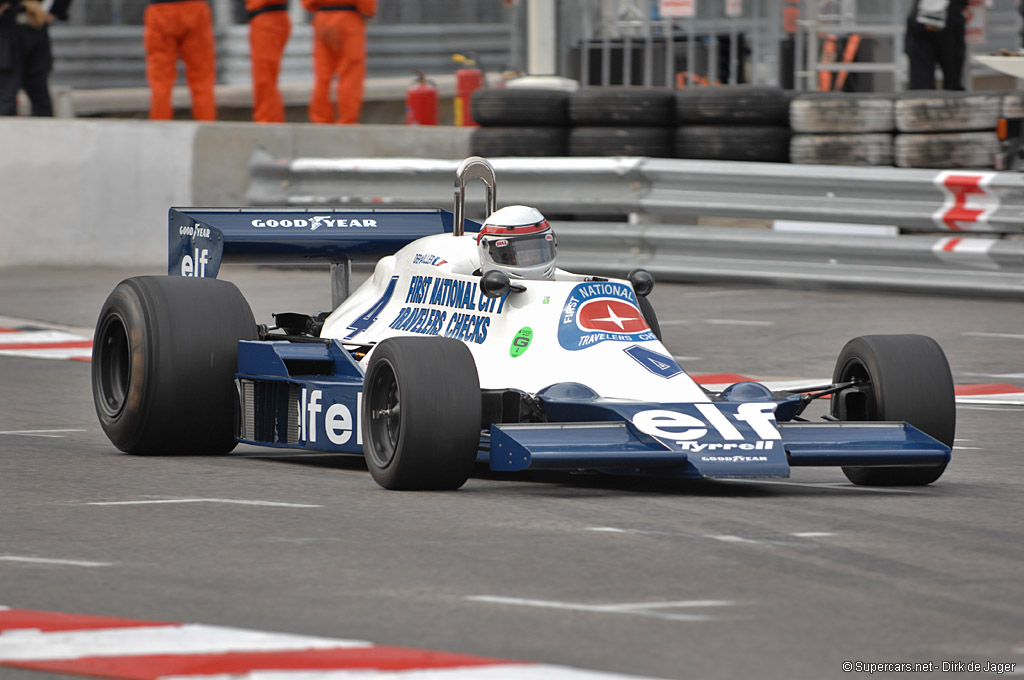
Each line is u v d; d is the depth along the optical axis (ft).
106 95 271.69
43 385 134.41
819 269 181.98
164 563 65.77
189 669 50.67
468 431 80.53
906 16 213.05
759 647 52.90
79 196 211.41
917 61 206.08
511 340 88.79
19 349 155.12
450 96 295.69
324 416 90.38
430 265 97.86
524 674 49.62
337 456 102.17
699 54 223.10
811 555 67.00
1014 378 133.80
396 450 80.89
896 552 67.77
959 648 52.90
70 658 52.08
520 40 250.37
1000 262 171.63
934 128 178.70
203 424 98.02
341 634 54.65
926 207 175.94
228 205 213.66
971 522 75.10
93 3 296.51
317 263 119.24
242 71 299.17
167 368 96.22
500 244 92.22
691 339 153.48
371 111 291.79
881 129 181.88
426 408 79.87
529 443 76.95
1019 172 173.27
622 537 70.54
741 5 226.38
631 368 84.23
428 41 312.91
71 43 296.51
